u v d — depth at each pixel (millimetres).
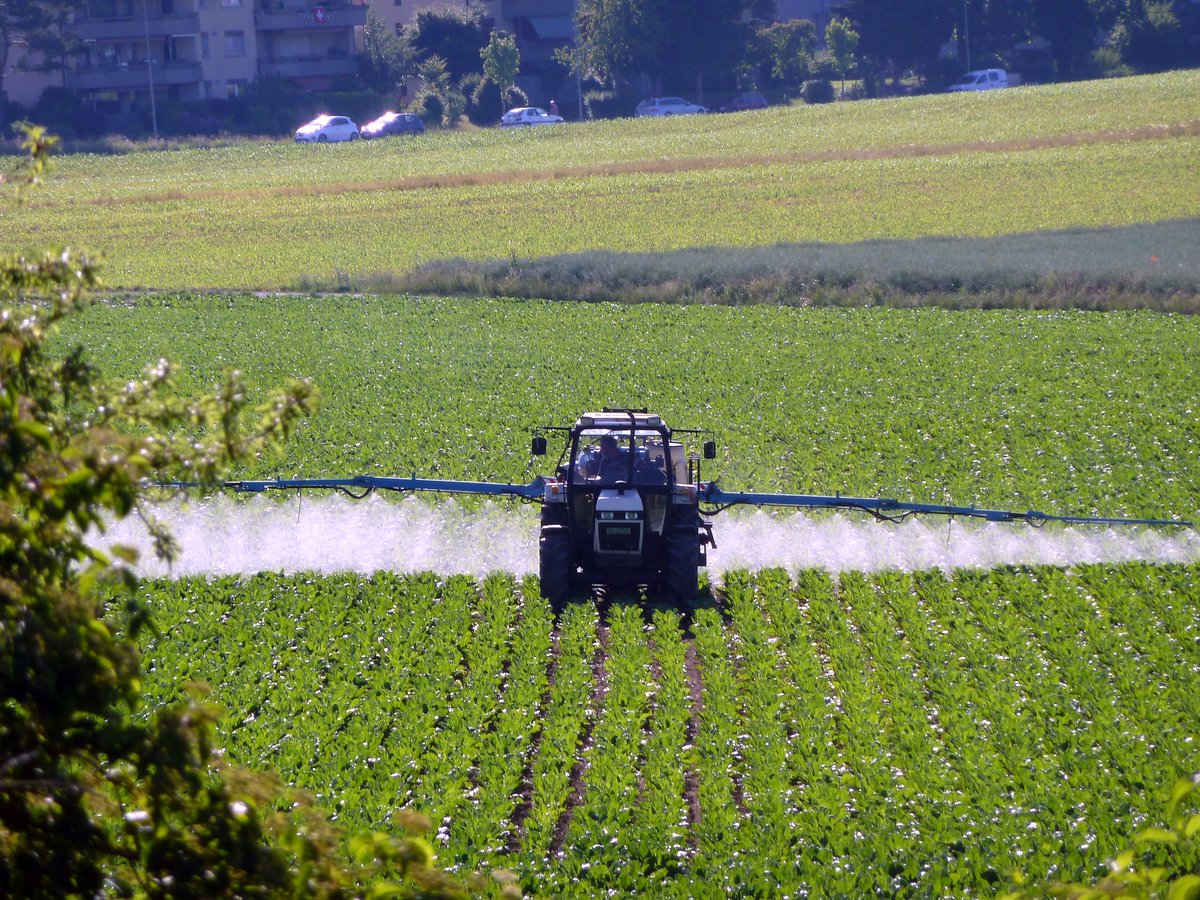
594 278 154625
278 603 56312
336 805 37094
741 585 58781
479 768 41312
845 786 39219
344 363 114562
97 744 16031
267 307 149000
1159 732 42562
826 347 119562
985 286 143625
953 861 34188
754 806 37781
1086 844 34625
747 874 34094
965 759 40562
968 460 80500
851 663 49281
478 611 56094
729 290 148125
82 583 16469
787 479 75750
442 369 112062
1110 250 161500
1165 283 138875
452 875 33812
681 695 46188
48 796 16047
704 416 93250
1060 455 82000
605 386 103938
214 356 117750
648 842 35594
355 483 56000
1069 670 47938
